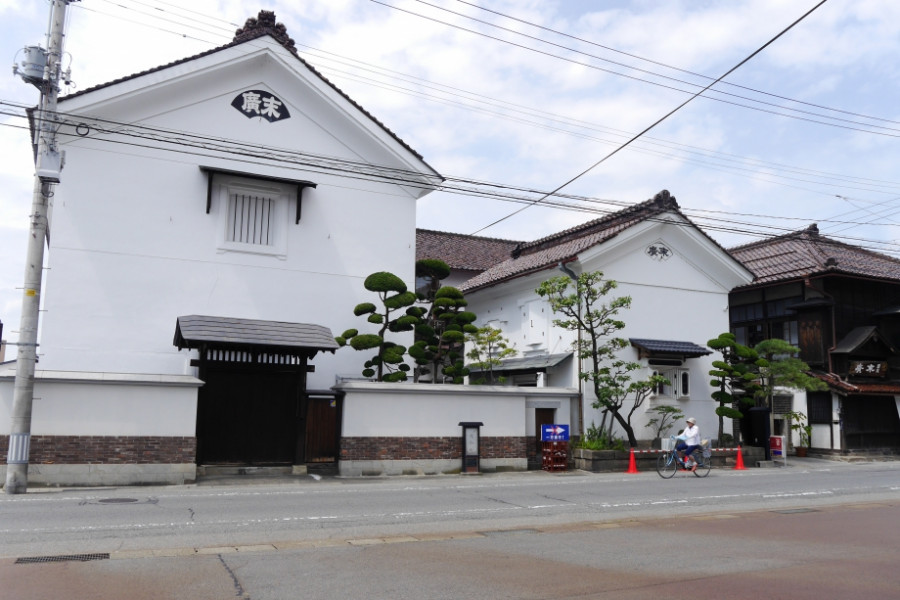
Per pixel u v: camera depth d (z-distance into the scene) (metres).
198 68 20.80
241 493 14.75
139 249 20.11
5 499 13.32
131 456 16.08
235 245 21.23
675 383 25.02
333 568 7.96
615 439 22.77
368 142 23.33
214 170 20.77
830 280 29.08
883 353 29.38
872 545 9.75
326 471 18.80
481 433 20.45
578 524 11.52
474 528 11.03
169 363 20.03
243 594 6.85
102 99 19.70
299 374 18.80
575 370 23.59
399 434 19.27
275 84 22.27
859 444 28.08
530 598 6.79
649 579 7.60
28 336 14.61
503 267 30.62
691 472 21.28
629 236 24.28
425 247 35.12
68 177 19.55
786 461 25.58
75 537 9.63
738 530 10.95
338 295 22.55
